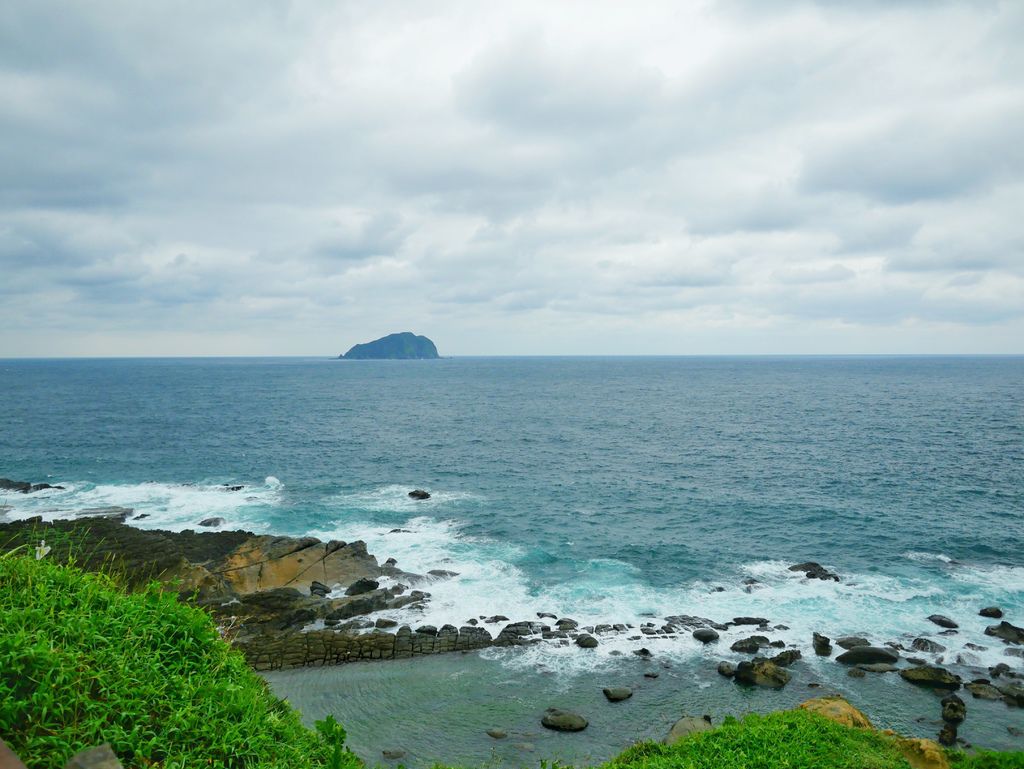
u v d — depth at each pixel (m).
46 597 7.15
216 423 103.19
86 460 70.75
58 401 137.62
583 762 22.17
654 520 50.22
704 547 43.75
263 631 30.67
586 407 138.25
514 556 41.69
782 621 32.94
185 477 63.66
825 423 106.12
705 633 30.97
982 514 50.78
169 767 5.89
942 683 26.98
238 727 6.79
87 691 6.18
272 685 26.94
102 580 8.07
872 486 60.41
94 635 6.86
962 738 23.72
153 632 7.42
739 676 27.67
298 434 92.94
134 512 50.41
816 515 51.06
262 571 35.88
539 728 24.31
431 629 30.92
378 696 26.28
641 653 29.75
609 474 67.12
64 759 5.46
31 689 6.00
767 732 15.58
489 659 29.31
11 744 5.44
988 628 31.50
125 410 120.62
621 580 38.06
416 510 52.62
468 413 125.56
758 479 64.19
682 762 14.21
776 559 41.56
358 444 84.81
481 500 56.12
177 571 34.03
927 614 33.53
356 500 55.66
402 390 188.25
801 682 27.58
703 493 58.56
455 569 39.28
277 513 51.00
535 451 80.88
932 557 41.59
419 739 23.48
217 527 47.06
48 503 52.53
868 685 27.31
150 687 6.59
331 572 36.53
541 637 31.03
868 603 34.88
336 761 7.39
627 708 25.67
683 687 27.19
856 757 14.75
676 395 170.25
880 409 127.75
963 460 71.88
